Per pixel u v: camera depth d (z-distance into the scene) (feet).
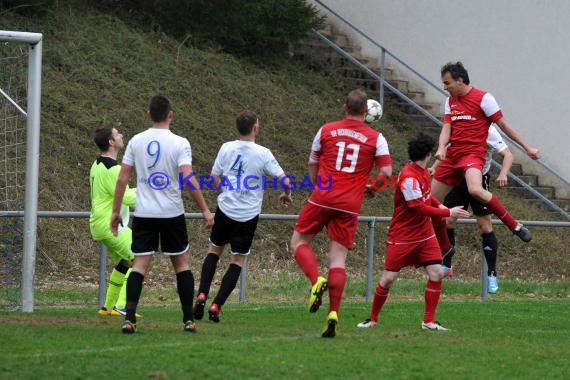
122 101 183.01
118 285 96.78
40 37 96.73
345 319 99.55
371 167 80.48
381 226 178.81
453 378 62.23
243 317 99.25
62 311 99.45
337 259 79.25
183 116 186.29
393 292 142.82
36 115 97.04
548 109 218.38
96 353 66.13
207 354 66.80
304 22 223.51
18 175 150.00
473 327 94.53
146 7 219.00
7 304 100.32
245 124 91.20
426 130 229.45
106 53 194.08
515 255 181.78
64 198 154.51
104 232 94.79
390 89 232.53
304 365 64.08
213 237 92.68
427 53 241.14
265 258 157.89
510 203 204.64
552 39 217.56
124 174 78.28
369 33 252.83
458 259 172.86
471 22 233.14
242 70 215.10
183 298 79.41
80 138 169.37
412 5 244.42
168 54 205.67
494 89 229.45
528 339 84.69
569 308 122.01
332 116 212.02
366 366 64.80
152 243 78.02
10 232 104.68
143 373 59.82
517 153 225.35
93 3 213.46
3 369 60.29
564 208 212.64
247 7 217.97
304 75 227.40
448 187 109.50
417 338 81.20
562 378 64.18
